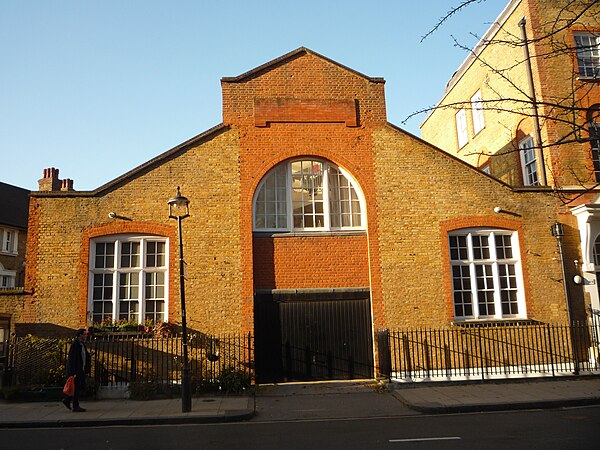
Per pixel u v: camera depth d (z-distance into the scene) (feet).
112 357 42.55
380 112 49.98
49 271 43.93
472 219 48.57
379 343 44.65
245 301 44.93
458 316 47.14
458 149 77.87
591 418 31.22
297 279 46.55
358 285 47.01
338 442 26.30
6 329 43.24
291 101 49.19
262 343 45.19
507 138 62.03
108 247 45.39
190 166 46.88
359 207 49.03
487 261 48.37
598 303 47.57
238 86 49.08
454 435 27.40
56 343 42.11
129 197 45.75
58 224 44.73
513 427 29.12
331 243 47.50
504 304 47.96
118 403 38.55
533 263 48.44
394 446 25.08
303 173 49.19
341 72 50.39
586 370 45.32
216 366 43.47
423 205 48.37
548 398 36.86
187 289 44.68
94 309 44.24
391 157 49.03
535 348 46.39
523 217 49.24
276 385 43.93
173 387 40.81
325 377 45.14
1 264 98.89
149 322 43.75
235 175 47.21
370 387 43.06
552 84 52.95
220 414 33.71
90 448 25.68
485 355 45.68
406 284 46.68
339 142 48.96
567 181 50.80
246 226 46.32
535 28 54.08
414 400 37.58
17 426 31.91
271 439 27.37
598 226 48.75
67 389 35.06
